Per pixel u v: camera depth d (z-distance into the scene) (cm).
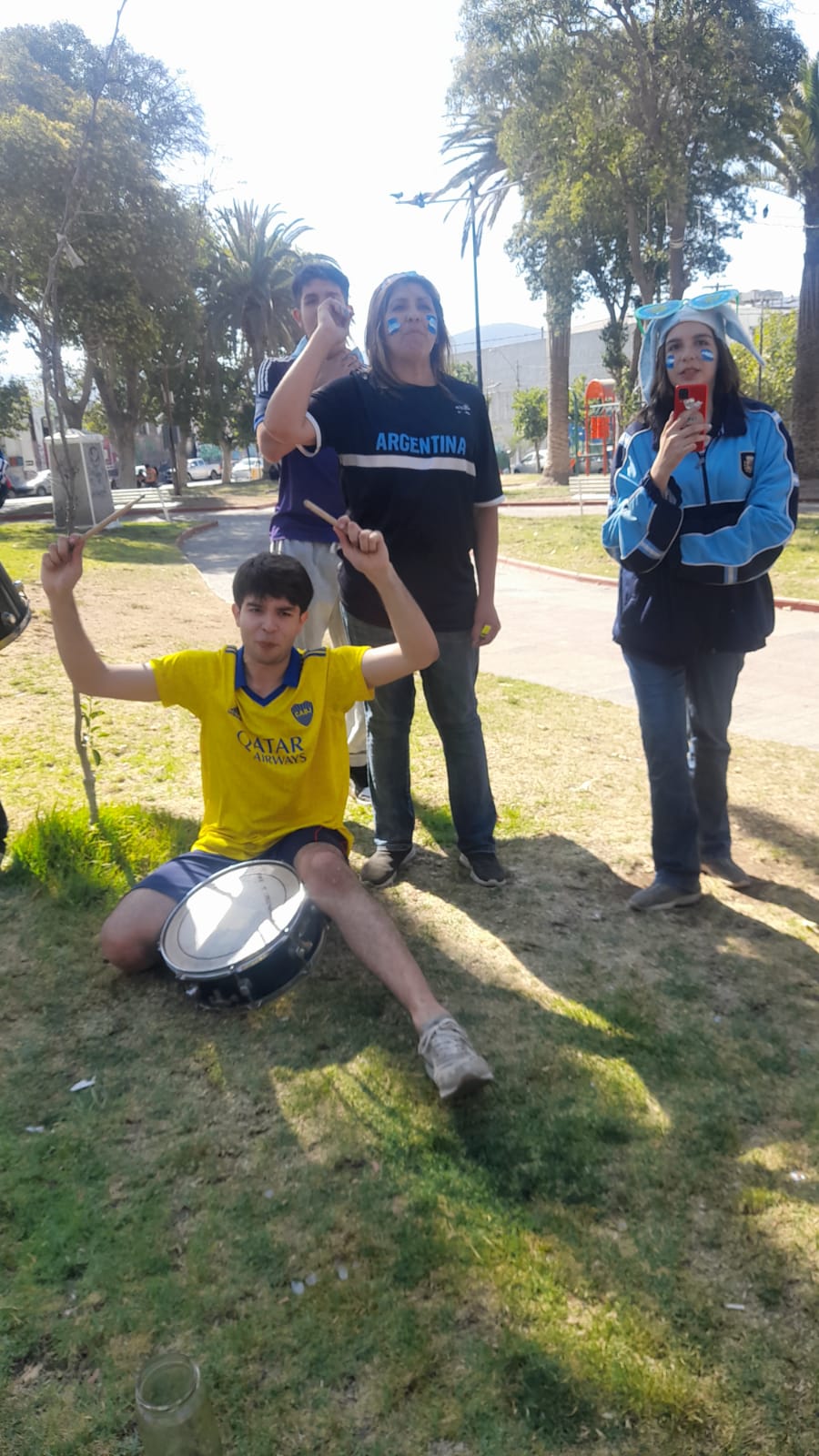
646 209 2388
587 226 2481
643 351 333
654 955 321
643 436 333
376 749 368
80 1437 171
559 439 3428
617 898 360
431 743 536
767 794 466
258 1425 172
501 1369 182
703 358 313
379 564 271
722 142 2095
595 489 3005
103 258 1945
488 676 716
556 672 746
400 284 329
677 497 314
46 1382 181
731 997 298
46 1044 271
